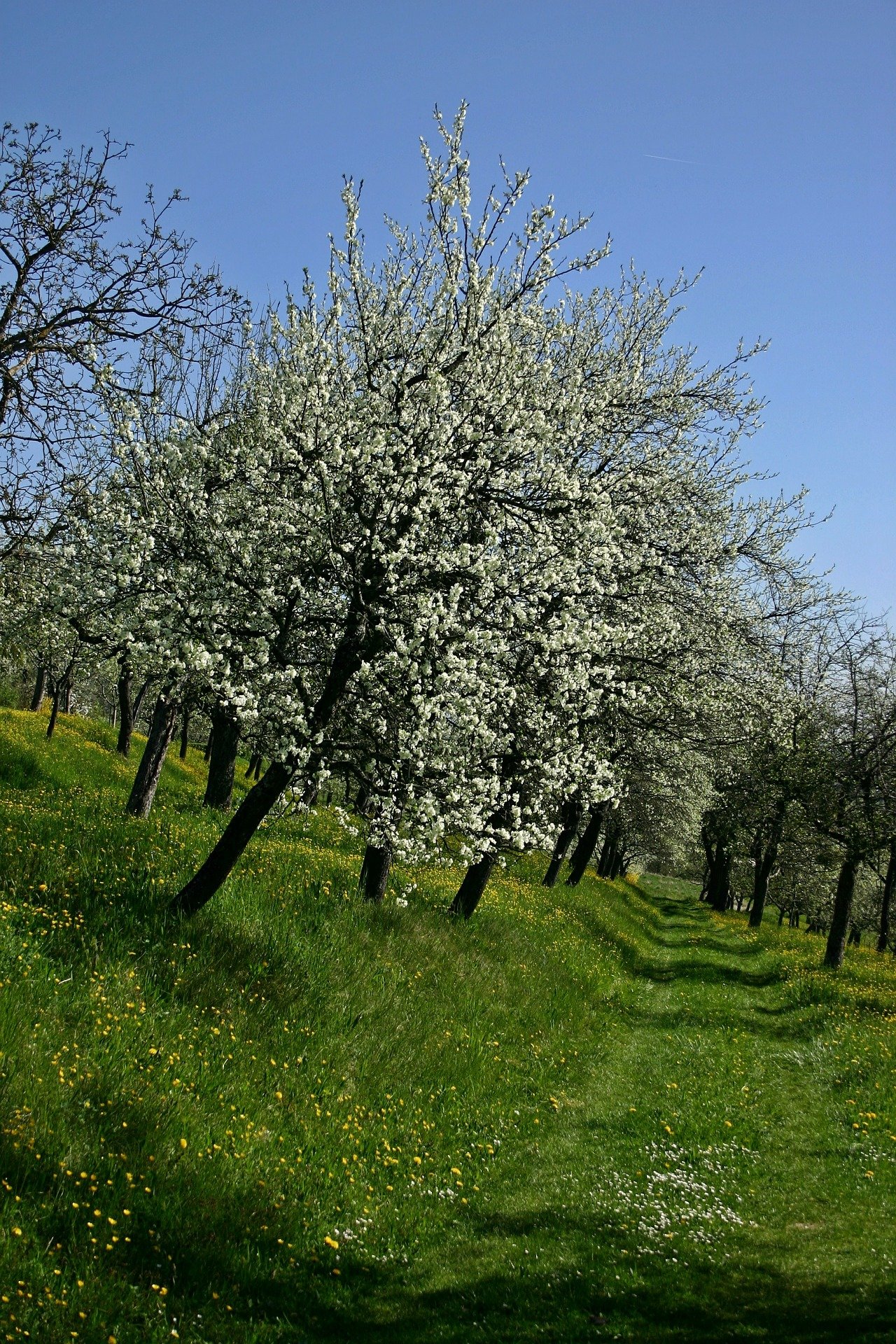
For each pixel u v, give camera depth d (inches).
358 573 429.7
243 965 429.1
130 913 429.7
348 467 443.8
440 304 500.4
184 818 822.5
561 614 469.4
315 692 486.3
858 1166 408.8
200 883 454.6
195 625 414.6
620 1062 580.1
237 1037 367.2
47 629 576.4
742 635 752.3
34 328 434.3
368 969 498.3
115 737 1435.8
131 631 419.8
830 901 1957.4
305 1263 266.7
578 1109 466.6
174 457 428.8
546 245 514.6
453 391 495.8
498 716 497.0
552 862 1227.2
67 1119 268.7
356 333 511.5
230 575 427.8
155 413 453.7
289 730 428.8
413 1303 257.8
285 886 577.9
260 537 454.3
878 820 1075.3
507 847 509.4
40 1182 242.2
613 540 580.1
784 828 1241.4
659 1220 329.1
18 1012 303.7
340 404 489.4
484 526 455.8
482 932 700.0
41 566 501.4
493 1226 316.5
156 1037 338.3
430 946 587.5
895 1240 324.2
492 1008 552.4
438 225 505.4
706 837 2215.8
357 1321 244.4
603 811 1184.2
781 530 808.3
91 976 358.6
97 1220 238.2
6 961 337.4
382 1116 375.2
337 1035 418.9
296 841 909.8
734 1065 599.5
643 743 927.7
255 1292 246.1
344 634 456.4
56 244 439.8
